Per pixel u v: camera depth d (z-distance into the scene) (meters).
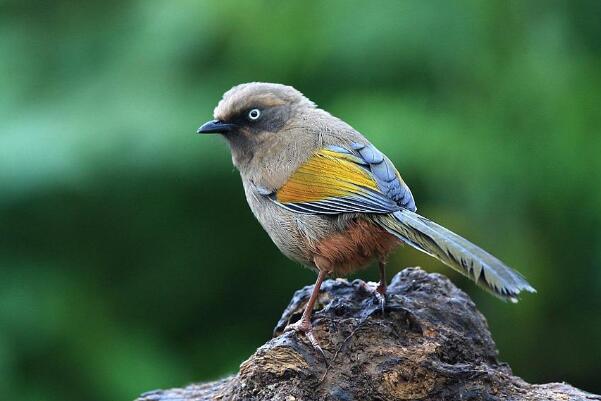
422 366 8.72
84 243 15.52
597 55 15.62
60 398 14.60
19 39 15.56
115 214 15.24
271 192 10.15
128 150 14.24
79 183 14.20
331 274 9.92
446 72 14.85
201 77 14.85
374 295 9.52
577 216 15.44
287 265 16.11
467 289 15.76
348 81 14.85
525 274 15.46
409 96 14.69
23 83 15.14
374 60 14.61
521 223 15.47
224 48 14.87
